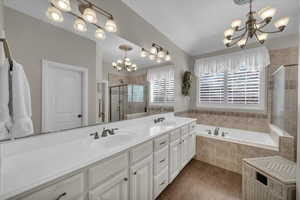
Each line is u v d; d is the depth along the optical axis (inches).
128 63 75.6
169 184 73.7
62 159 33.7
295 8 71.7
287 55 96.3
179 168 78.8
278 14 76.8
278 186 45.3
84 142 48.0
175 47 117.0
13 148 36.2
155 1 68.2
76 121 52.7
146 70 88.1
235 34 98.8
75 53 51.6
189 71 141.7
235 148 87.4
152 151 56.9
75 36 51.3
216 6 71.2
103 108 63.5
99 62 60.8
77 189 31.4
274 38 101.0
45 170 28.4
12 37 36.4
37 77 41.6
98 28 57.7
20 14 37.8
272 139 93.1
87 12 48.9
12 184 23.7
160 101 102.7
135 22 76.4
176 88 120.7
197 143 104.2
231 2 68.1
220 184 74.0
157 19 83.0
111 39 65.1
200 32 98.4
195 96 141.2
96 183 35.5
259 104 107.6
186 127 88.7
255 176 54.4
